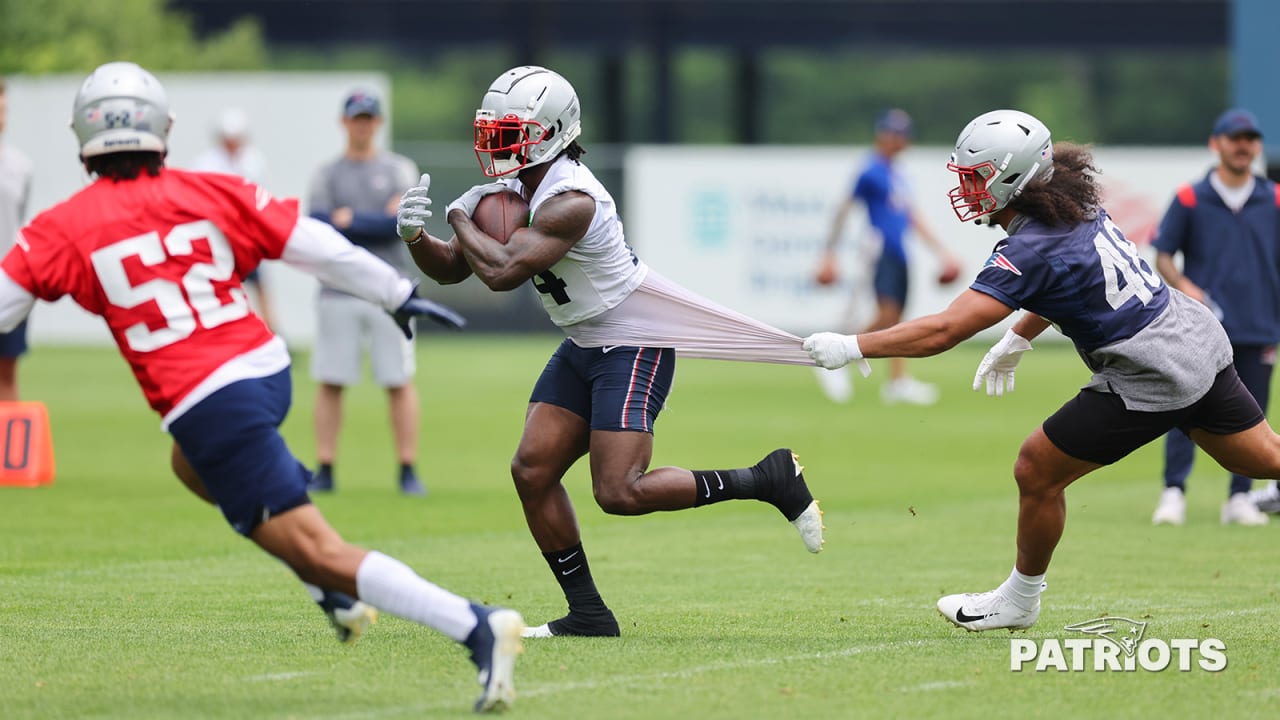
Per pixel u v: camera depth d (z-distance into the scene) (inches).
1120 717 735.1
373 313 1606.8
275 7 4581.7
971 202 887.1
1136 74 7322.8
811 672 826.8
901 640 921.5
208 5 4591.5
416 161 3592.5
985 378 962.1
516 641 727.1
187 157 3324.3
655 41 4453.7
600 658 863.1
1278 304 1435.8
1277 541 1342.3
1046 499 906.7
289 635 930.7
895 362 2682.1
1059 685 797.9
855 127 7253.9
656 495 891.4
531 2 4441.4
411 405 1621.6
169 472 1755.7
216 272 733.9
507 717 728.3
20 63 3809.1
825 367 874.8
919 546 1326.3
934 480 1749.5
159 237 725.9
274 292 3272.6
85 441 2031.3
